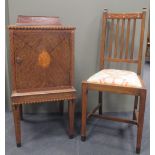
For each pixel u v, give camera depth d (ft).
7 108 6.39
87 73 6.19
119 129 5.63
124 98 6.46
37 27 4.24
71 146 4.83
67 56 4.61
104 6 5.68
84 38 5.89
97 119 6.17
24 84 4.51
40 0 5.49
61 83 4.75
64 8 5.61
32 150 4.67
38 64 4.47
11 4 5.46
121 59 5.38
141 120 4.45
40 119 6.10
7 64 5.96
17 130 4.68
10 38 4.18
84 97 4.75
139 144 4.57
